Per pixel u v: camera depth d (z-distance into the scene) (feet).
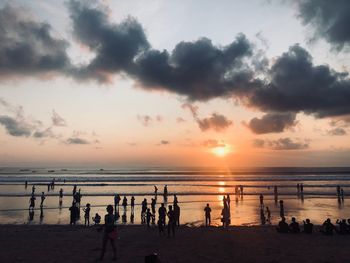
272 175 436.76
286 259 41.11
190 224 80.48
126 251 46.14
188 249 47.47
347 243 51.70
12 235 60.54
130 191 181.47
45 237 58.23
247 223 82.89
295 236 58.39
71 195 151.94
